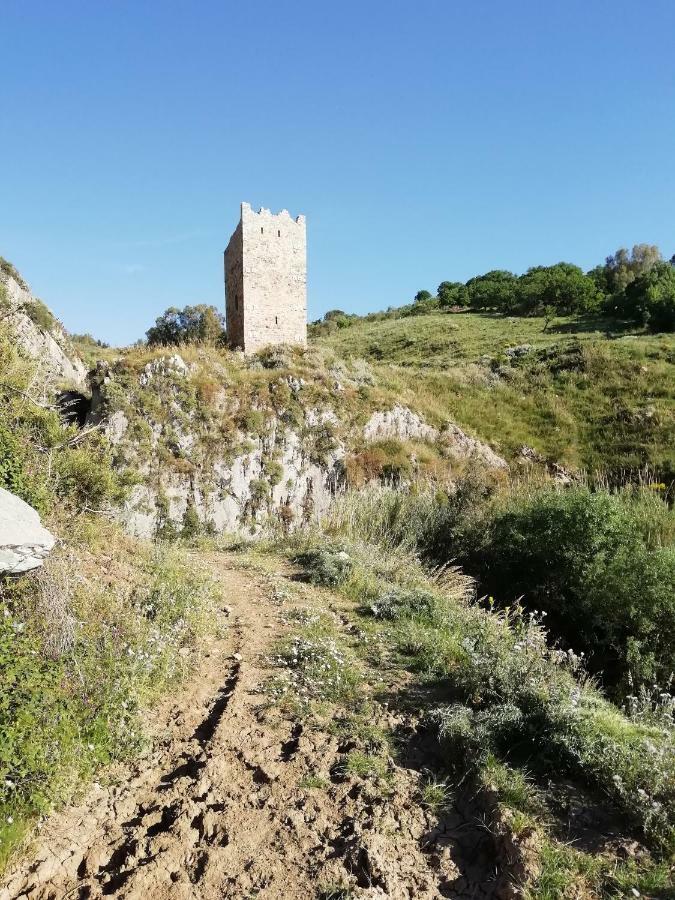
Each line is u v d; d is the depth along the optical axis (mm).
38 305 18281
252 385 21562
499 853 3203
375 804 3631
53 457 7238
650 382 26953
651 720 4742
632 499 12375
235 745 4328
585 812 3469
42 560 4473
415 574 9656
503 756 4031
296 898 2936
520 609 7500
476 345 38750
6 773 3496
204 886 3039
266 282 28719
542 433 25578
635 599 7812
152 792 3861
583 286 45375
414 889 2994
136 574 7324
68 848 3322
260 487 19328
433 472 21422
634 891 2785
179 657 5672
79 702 4273
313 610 7461
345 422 22250
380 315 62031
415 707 4848
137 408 18688
